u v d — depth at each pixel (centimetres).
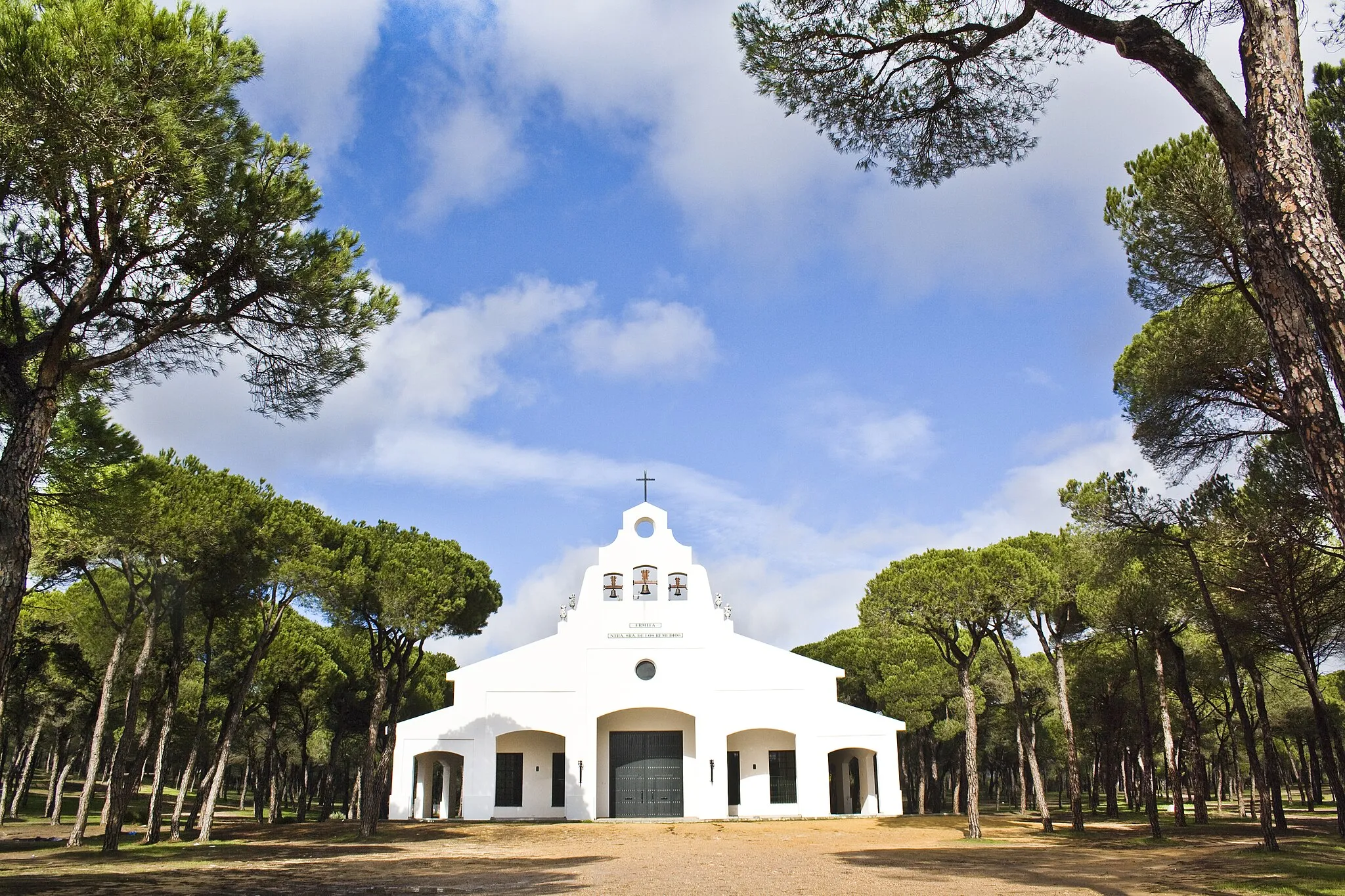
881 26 1130
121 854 2108
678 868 1820
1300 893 1312
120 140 1093
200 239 1287
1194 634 3584
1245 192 791
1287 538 1808
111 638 2841
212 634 2883
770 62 1195
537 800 3822
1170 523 2059
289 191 1334
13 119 1029
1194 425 1702
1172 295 1526
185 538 2252
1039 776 2898
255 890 1443
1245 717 1983
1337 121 1268
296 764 5747
